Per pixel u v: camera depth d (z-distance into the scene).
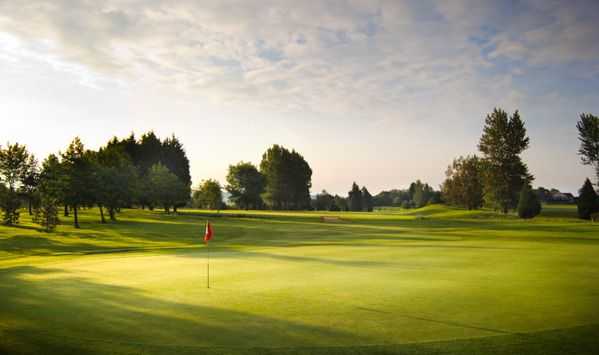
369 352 7.55
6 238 41.44
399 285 13.57
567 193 150.88
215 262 19.97
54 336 8.49
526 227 53.75
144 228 53.88
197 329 8.91
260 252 24.86
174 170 113.94
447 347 7.77
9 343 8.15
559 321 9.36
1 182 66.25
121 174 67.81
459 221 69.88
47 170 58.59
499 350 7.62
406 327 8.97
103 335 8.57
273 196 145.75
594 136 83.06
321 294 12.21
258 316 9.84
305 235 45.31
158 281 14.57
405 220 73.25
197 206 137.62
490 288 13.03
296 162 149.12
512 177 93.44
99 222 62.50
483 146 96.94
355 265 18.55
